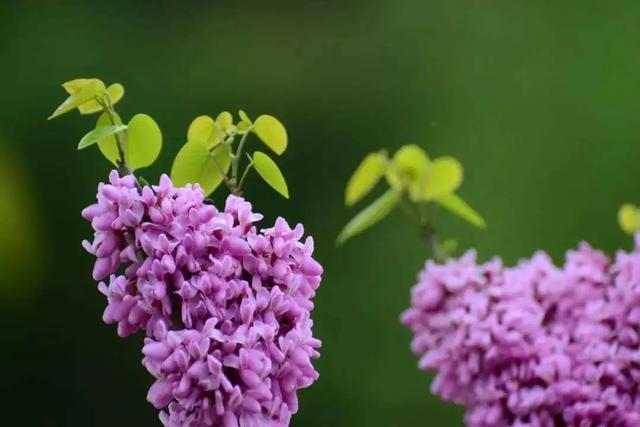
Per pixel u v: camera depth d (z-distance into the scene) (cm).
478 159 262
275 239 109
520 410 119
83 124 259
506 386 119
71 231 256
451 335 121
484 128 264
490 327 119
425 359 121
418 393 250
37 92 262
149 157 112
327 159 265
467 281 121
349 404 252
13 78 262
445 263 124
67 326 255
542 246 255
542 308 122
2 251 253
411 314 122
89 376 255
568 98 263
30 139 259
